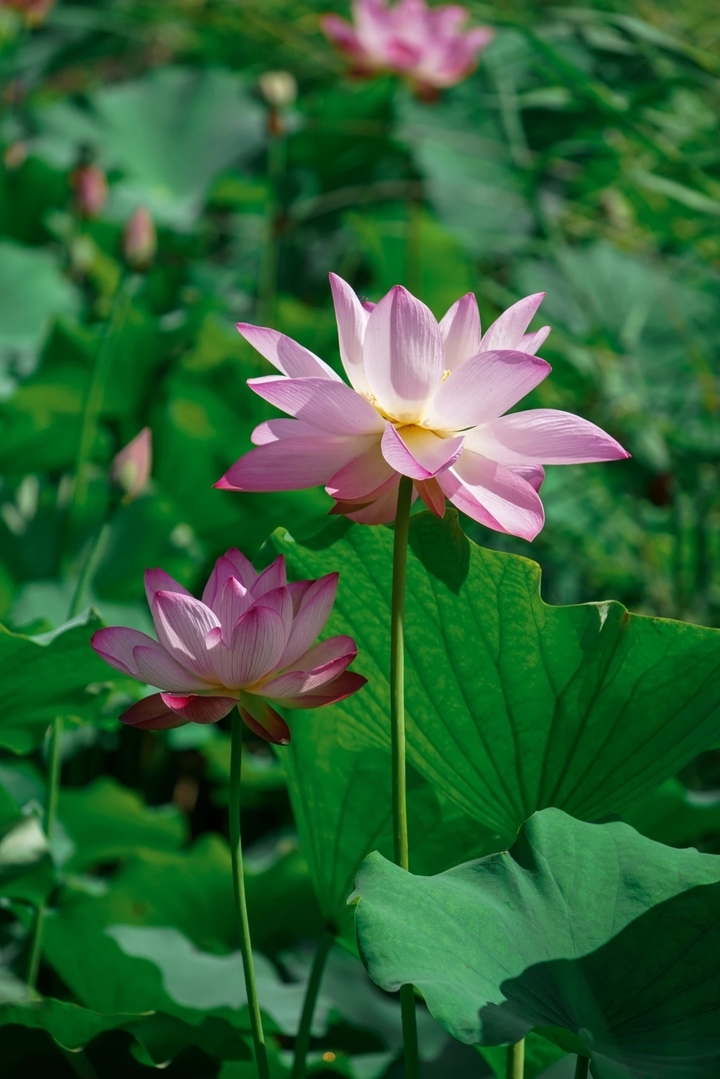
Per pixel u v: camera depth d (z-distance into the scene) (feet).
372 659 7.27
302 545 7.23
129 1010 8.03
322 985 8.27
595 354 13.23
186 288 15.31
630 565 11.98
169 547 10.59
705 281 15.53
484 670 7.18
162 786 11.59
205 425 11.72
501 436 6.87
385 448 6.74
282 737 6.81
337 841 7.50
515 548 12.17
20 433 12.11
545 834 7.00
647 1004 6.72
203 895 8.40
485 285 15.01
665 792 7.81
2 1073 7.63
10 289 13.69
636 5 15.74
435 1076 7.92
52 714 7.72
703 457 12.11
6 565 10.30
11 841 7.64
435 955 6.68
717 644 7.06
